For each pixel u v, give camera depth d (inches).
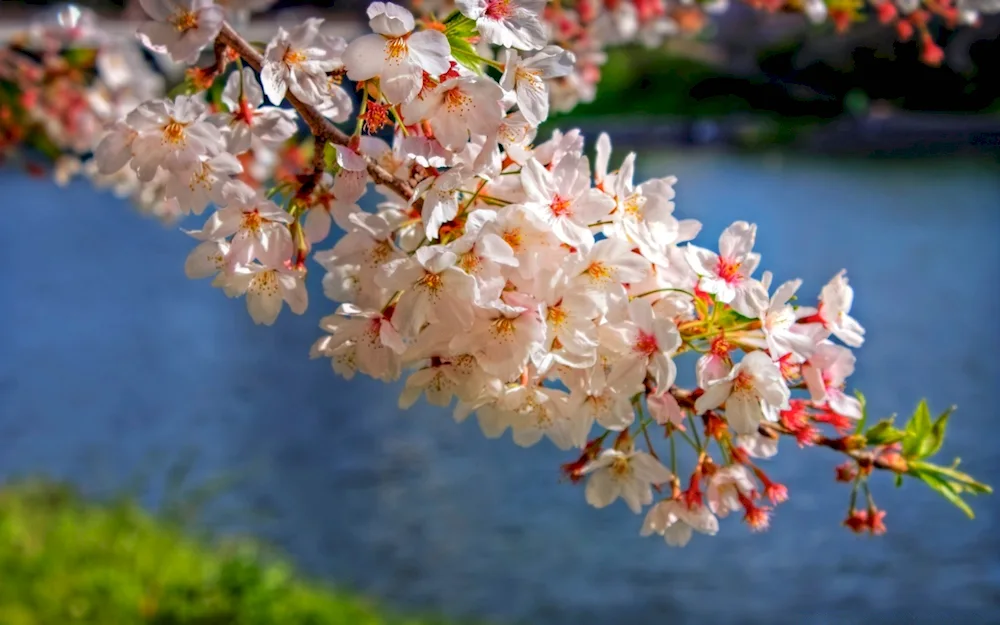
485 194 71.7
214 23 70.5
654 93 1262.3
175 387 524.1
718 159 1138.7
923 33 144.9
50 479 366.3
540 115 67.9
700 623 280.4
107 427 459.8
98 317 672.4
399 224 75.4
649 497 77.8
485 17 66.3
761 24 1189.1
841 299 73.7
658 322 67.5
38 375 546.0
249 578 232.5
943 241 761.0
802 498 354.3
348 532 339.0
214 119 77.7
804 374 73.9
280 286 73.8
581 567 313.1
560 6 161.6
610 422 71.7
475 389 70.7
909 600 292.5
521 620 280.5
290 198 76.7
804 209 880.3
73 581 233.6
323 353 74.6
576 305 66.7
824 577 305.4
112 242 915.4
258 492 376.5
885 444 76.9
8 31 221.5
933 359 511.8
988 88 934.4
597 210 68.6
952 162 1055.0
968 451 394.3
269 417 473.1
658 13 172.2
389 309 71.6
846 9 148.9
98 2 390.6
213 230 72.4
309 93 72.0
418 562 317.1
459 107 66.4
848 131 1116.5
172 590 230.4
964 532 329.4
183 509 327.0
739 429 68.6
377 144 72.4
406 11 63.7
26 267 821.2
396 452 421.1
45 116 173.5
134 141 70.7
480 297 64.6
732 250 70.6
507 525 345.4
